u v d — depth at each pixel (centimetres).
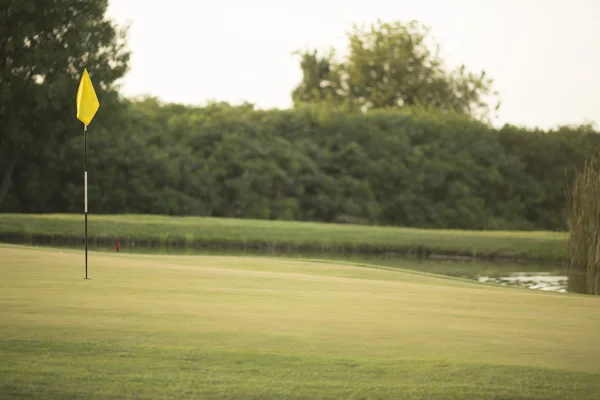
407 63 10075
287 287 1535
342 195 7725
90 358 809
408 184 7862
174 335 936
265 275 1783
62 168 6794
